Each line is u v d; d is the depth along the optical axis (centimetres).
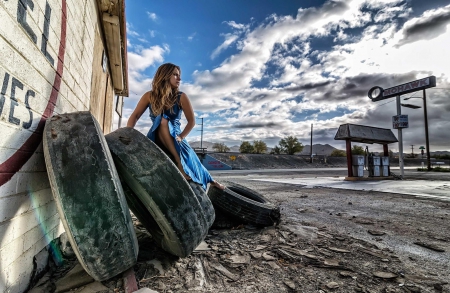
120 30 484
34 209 159
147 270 177
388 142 1139
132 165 164
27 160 148
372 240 260
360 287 161
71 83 230
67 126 148
